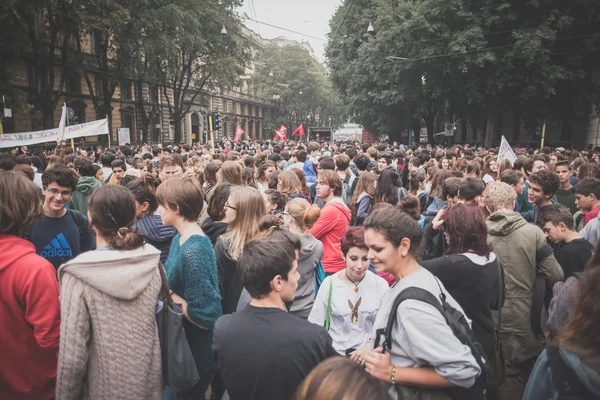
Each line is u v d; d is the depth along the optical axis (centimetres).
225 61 2997
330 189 449
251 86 6412
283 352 183
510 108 2570
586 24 2194
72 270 203
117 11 2006
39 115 2080
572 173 776
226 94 5712
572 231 339
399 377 187
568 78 2105
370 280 293
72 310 201
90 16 1906
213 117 2208
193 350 265
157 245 342
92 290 204
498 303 266
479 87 2347
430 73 2431
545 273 335
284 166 985
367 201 543
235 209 322
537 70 2094
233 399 191
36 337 216
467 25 2145
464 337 191
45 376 230
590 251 327
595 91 2256
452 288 254
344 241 286
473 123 3362
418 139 3681
